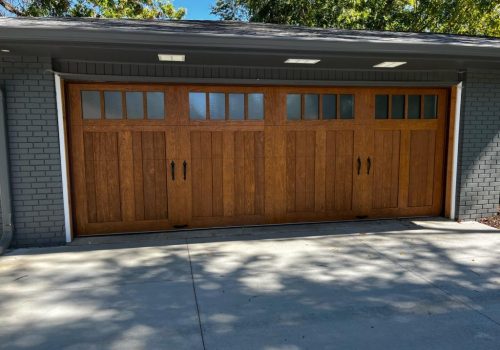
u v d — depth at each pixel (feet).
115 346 9.61
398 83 20.11
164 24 17.85
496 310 11.37
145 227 19.06
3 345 9.66
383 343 9.73
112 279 13.52
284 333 10.17
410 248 16.67
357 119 20.59
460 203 20.99
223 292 12.50
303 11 45.29
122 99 18.26
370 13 46.60
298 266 14.65
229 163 19.60
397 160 21.27
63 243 17.26
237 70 18.56
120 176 18.60
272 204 20.21
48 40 13.15
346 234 18.72
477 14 46.44
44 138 16.58
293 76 19.13
